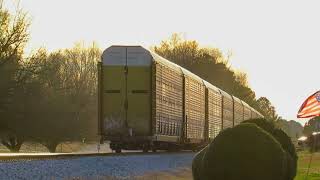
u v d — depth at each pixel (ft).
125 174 115.96
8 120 252.42
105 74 171.42
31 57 254.68
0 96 245.65
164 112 179.93
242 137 83.92
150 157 144.87
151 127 169.78
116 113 170.91
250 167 83.30
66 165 107.34
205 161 84.84
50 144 297.12
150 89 169.78
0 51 241.76
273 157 83.66
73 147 352.69
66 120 299.58
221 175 83.76
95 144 350.43
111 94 171.22
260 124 101.30
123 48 171.22
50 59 333.42
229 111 305.12
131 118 170.30
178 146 213.87
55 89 298.97
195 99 223.51
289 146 100.07
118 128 170.40
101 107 171.42
